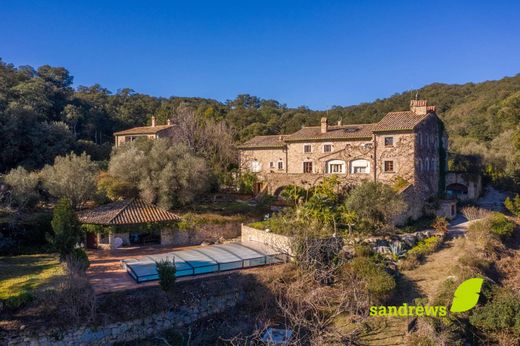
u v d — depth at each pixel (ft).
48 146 183.42
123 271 83.82
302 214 111.65
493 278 94.63
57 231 78.69
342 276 85.40
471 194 156.66
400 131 131.13
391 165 133.49
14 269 77.77
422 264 99.96
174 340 66.95
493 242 110.73
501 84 345.72
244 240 114.32
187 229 114.11
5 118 172.96
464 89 366.63
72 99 284.00
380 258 95.14
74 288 64.90
